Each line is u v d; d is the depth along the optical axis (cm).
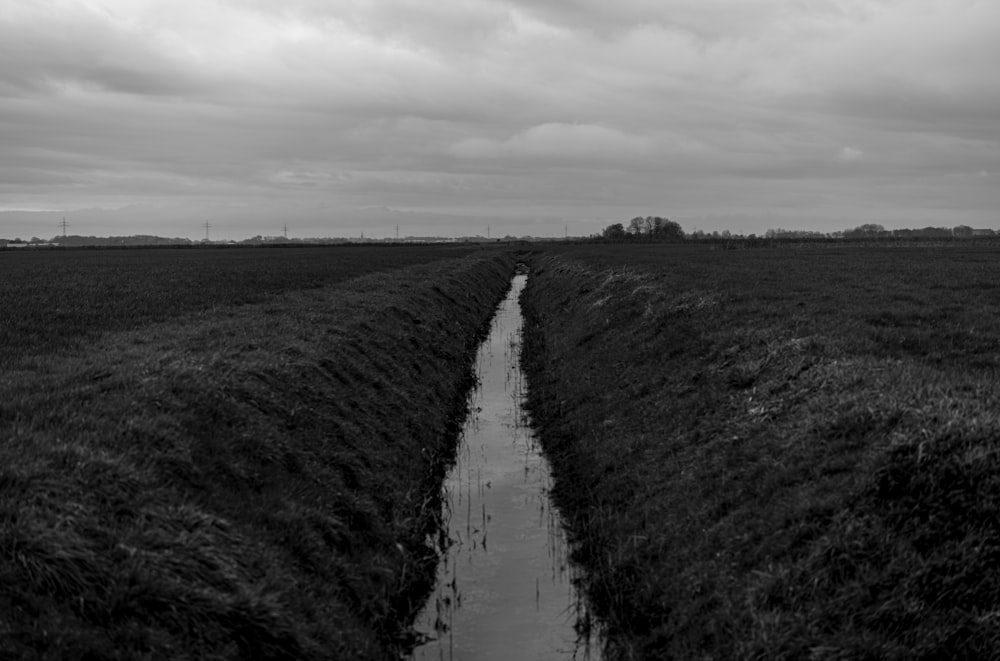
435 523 1391
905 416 1001
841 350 1438
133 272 4691
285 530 992
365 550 1112
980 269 3816
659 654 931
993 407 1009
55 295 2925
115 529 803
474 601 1125
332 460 1277
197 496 961
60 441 946
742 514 1045
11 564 700
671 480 1291
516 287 6612
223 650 722
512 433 1991
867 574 804
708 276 3638
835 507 909
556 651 992
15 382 1283
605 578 1136
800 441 1113
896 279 3231
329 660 802
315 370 1598
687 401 1555
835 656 736
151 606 725
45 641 642
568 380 2275
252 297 3038
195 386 1238
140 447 997
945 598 754
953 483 848
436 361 2453
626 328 2439
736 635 845
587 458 1625
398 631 1019
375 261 6781
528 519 1425
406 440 1622
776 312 2083
